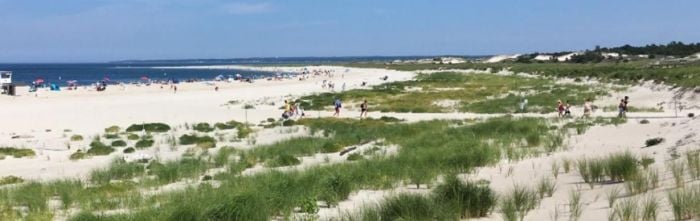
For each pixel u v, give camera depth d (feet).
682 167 38.78
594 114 132.87
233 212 34.94
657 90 187.42
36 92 252.42
